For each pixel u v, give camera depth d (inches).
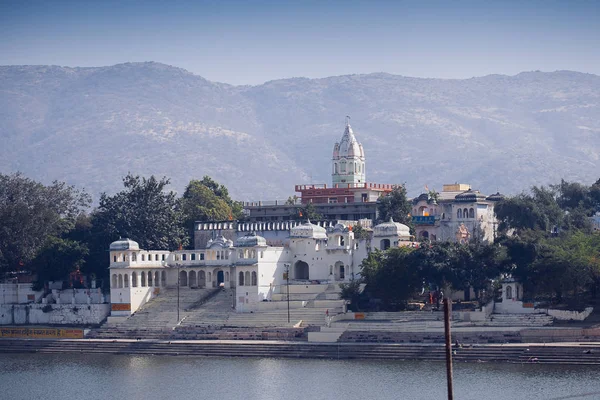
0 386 7568.9
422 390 6796.3
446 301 4982.8
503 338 7849.4
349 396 6742.1
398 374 7313.0
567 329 7721.5
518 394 6510.8
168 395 7042.3
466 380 6983.3
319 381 7224.4
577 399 6284.5
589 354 7362.2
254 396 6879.9
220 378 7490.2
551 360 7416.3
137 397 7037.4
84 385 7495.1
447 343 4980.3
